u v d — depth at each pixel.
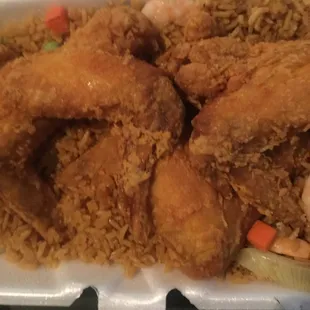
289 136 0.13
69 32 0.15
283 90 0.12
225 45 0.13
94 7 0.15
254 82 0.12
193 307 0.14
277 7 0.15
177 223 0.13
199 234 0.13
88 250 0.14
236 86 0.13
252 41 0.15
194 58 0.13
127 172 0.13
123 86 0.12
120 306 0.13
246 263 0.14
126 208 0.13
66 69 0.13
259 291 0.13
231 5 0.15
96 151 0.14
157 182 0.13
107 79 0.12
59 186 0.14
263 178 0.13
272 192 0.13
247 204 0.13
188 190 0.13
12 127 0.13
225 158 0.12
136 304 0.13
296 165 0.14
